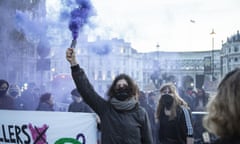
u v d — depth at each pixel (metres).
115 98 2.82
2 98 5.29
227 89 1.09
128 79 2.84
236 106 1.06
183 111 3.62
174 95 3.72
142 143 2.83
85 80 2.93
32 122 3.39
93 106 2.89
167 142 3.65
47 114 3.34
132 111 2.79
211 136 3.35
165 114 3.74
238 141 1.04
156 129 4.49
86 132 3.23
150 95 5.44
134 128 2.72
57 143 3.30
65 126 3.28
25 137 3.42
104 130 2.78
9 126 3.46
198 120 4.50
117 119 2.75
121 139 2.70
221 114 1.08
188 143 3.55
